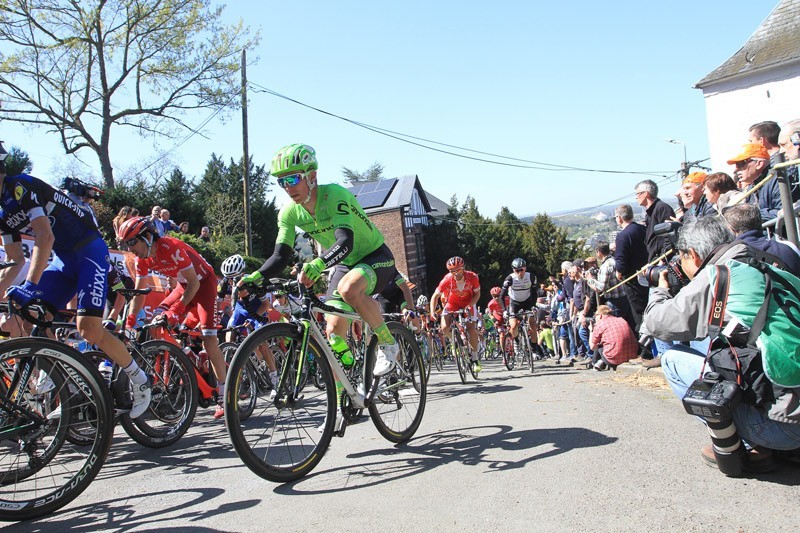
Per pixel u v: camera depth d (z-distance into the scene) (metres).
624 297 6.69
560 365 9.77
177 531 2.41
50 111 19.33
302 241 25.56
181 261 4.51
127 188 19.73
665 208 5.73
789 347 2.17
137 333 4.35
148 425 3.98
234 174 38.00
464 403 5.20
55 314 3.38
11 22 17.86
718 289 2.33
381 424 3.55
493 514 2.36
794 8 21.88
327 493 2.77
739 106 21.80
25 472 2.86
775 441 2.35
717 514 2.20
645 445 3.11
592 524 2.20
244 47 20.47
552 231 46.62
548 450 3.17
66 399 2.89
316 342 3.25
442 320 7.59
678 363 2.76
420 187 43.72
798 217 3.45
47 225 3.01
